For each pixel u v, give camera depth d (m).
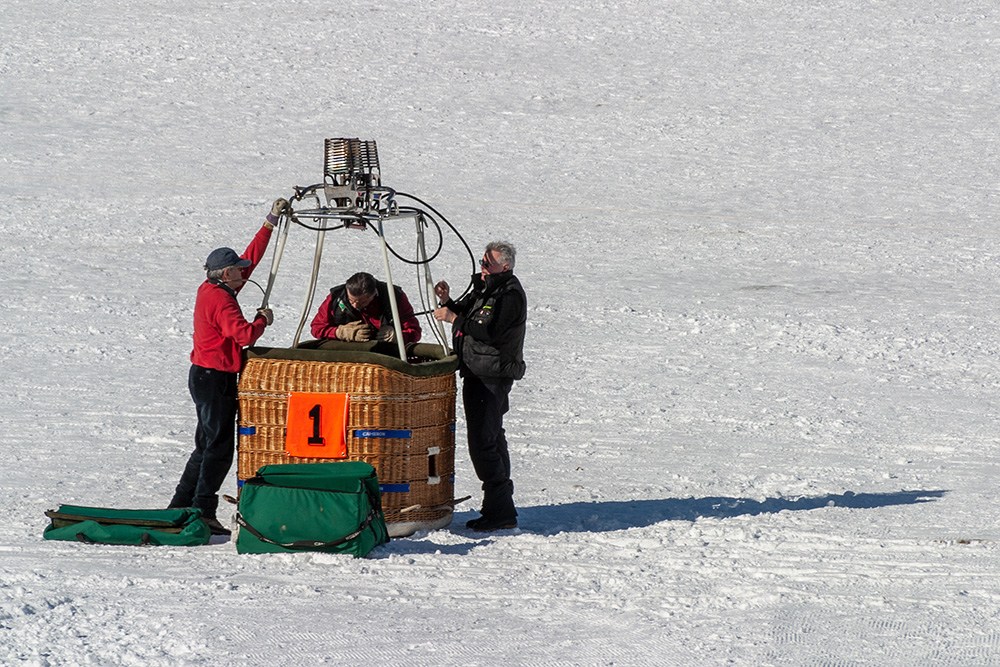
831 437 34.91
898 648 16.98
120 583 19.44
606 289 61.75
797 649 16.89
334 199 24.12
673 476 30.23
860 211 91.00
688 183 101.69
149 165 102.94
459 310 24.72
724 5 183.50
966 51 159.12
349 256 69.62
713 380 42.94
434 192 95.12
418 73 149.50
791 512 25.67
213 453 23.70
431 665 16.12
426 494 23.61
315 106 133.25
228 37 163.50
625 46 164.38
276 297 57.59
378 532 22.19
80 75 142.25
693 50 162.12
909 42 164.12
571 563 21.53
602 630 17.72
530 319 53.81
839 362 46.22
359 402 22.89
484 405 24.16
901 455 32.78
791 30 171.00
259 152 111.50
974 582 20.33
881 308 58.12
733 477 30.12
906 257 73.62
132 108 128.75
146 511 23.09
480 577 20.47
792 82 146.75
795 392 41.22
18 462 30.03
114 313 53.12
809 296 61.19
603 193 96.81
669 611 18.66
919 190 99.50
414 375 23.11
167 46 157.62
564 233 79.62
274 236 74.94
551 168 107.25
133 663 15.89
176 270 64.62
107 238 73.19
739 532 23.56
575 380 42.53
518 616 18.33
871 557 21.94
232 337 22.98
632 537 23.44
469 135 121.56
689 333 51.50
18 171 96.69
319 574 20.42
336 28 170.00
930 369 45.38
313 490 21.69
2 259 65.62
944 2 182.12
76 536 22.36
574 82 146.25
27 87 135.00
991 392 41.62
